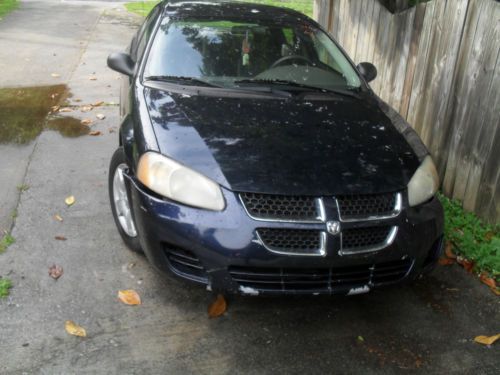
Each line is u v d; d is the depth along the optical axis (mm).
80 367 2471
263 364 2590
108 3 15945
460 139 4246
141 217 2707
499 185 3814
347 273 2623
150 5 15938
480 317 3064
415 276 2840
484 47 3920
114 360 2533
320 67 3898
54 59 8289
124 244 3486
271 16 4238
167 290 3072
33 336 2633
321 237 2512
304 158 2744
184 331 2775
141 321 2818
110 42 9836
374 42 5738
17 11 12648
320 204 2539
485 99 3928
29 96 6430
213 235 2482
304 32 4129
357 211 2605
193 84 3471
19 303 2857
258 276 2541
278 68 3762
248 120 3049
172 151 2711
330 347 2740
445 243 3771
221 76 3600
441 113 4488
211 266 2527
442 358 2717
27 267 3172
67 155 4816
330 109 3354
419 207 2818
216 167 2615
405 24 5059
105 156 4852
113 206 3469
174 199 2586
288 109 3262
